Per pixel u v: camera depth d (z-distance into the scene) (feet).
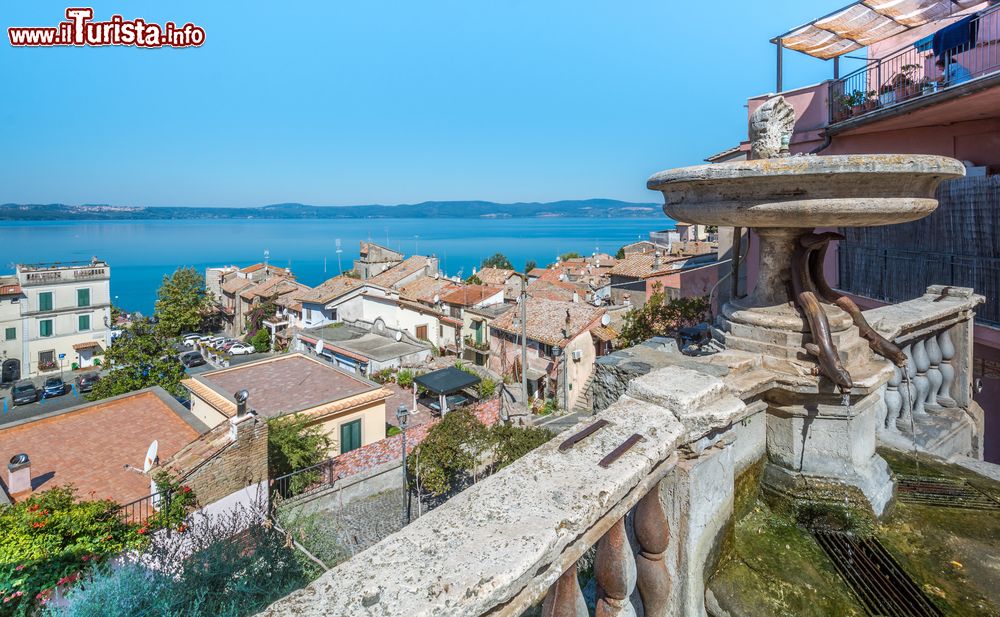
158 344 102.47
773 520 10.41
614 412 7.93
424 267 184.65
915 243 32.32
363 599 4.33
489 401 82.02
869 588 8.70
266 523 33.45
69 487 36.52
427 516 5.54
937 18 41.37
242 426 41.98
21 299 146.41
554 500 5.70
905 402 15.71
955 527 10.46
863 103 42.27
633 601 8.29
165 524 35.91
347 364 120.16
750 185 8.77
